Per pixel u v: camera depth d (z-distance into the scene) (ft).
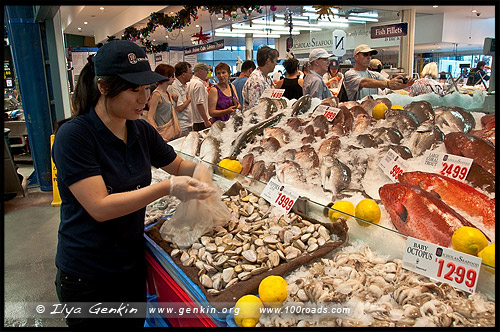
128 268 4.15
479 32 24.30
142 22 29.04
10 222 11.66
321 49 10.79
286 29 29.76
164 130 11.41
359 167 4.77
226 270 3.52
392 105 5.97
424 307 2.73
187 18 17.80
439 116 5.05
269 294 2.98
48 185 14.96
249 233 4.06
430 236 3.34
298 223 4.05
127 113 3.62
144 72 3.49
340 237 3.76
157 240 4.38
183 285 3.59
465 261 2.83
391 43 25.93
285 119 6.53
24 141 21.54
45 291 7.63
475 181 3.76
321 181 4.73
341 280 3.17
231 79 27.66
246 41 36.04
